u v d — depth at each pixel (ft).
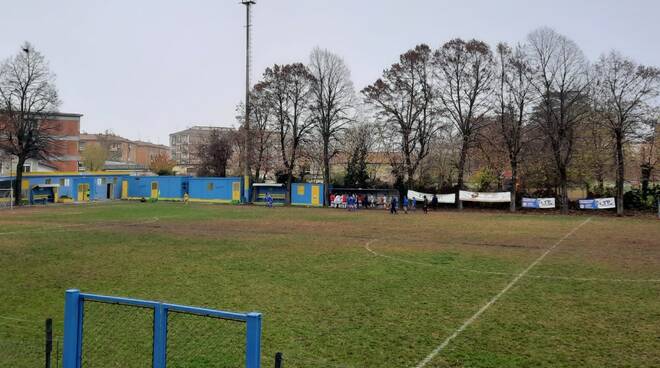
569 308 44.93
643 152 180.86
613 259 72.90
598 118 166.09
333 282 55.88
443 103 188.85
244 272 61.46
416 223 133.28
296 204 213.66
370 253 78.02
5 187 198.49
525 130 184.65
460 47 184.96
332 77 202.80
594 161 178.40
